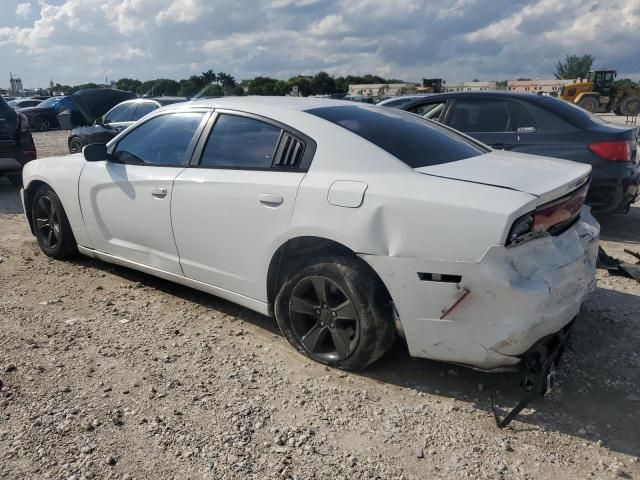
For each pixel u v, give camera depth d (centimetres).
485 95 650
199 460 251
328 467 248
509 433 272
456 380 319
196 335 375
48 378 317
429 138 356
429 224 275
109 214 445
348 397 302
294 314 338
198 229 378
